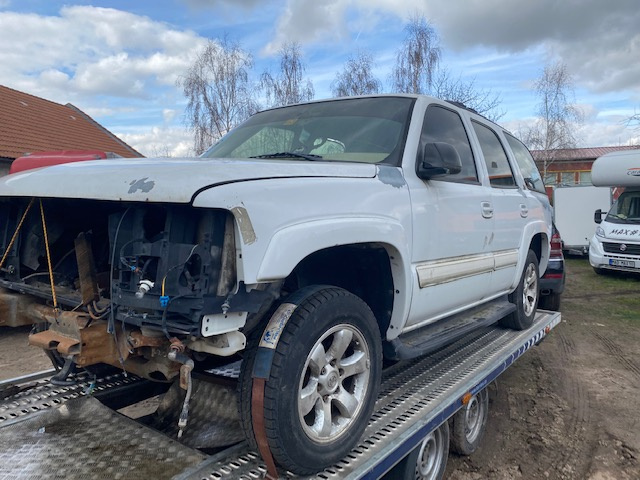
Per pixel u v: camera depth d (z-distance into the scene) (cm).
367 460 238
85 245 234
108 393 311
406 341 320
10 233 277
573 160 3341
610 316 872
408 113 340
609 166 1283
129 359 230
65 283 264
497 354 412
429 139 345
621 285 1178
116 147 1872
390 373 361
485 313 421
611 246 1260
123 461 222
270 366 208
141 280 197
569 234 1772
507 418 464
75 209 262
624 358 644
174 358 194
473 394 342
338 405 241
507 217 434
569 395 520
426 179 322
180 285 191
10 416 268
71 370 323
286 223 212
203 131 2155
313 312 222
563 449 409
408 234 291
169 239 195
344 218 243
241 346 203
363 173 272
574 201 1762
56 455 227
